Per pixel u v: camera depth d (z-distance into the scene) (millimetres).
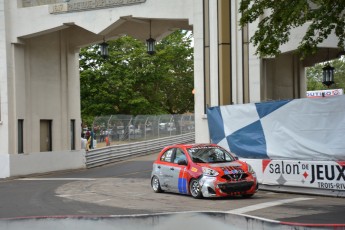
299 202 13148
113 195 16594
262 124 15906
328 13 14414
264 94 20297
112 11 22250
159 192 16891
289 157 15078
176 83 54125
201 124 20344
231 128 16891
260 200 13891
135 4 21750
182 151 15938
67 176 24547
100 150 30531
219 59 19938
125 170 26422
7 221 9805
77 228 9688
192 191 14984
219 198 14680
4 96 24875
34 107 26203
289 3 14297
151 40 22125
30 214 13039
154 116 38781
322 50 22750
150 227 9391
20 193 18156
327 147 14070
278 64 22484
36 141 26312
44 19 24094
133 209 13234
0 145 24984
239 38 19828
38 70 26484
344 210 11641
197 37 20516
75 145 28812
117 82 45875
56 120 27547
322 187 14180
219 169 14461
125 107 46750
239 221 8984
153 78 48219
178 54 54594
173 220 9453
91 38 27672
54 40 27516
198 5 20516
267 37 14914
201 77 20422
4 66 24859
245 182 14352
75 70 28891
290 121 15070
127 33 25438
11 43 25062
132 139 35938
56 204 14836
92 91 45344
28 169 25531
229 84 19828
